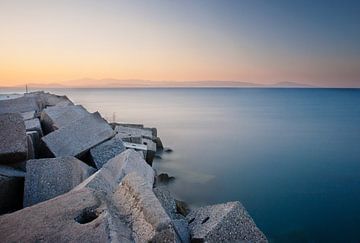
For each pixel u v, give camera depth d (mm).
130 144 13391
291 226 10750
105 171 6062
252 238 5879
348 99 134750
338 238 9875
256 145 26422
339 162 20375
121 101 104188
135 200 4527
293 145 26484
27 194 5629
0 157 5938
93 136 8844
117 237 3615
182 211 8594
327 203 13023
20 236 3602
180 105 87688
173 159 20250
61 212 4082
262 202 13008
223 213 6207
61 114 11172
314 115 56594
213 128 37438
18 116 6477
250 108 77375
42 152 8664
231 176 16688
